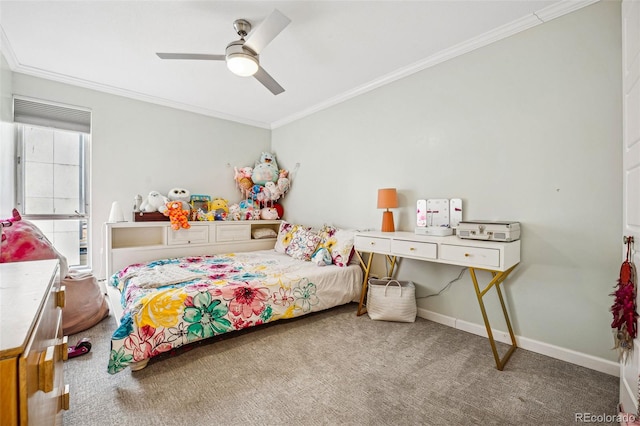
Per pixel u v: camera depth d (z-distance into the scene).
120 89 3.22
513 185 2.11
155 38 2.26
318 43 2.32
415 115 2.71
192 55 1.99
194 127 3.86
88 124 3.17
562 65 1.90
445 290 2.50
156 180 3.56
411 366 1.80
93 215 3.14
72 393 1.50
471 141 2.33
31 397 0.58
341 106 3.44
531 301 2.03
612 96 1.73
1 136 2.47
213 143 4.04
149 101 3.47
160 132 3.58
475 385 1.61
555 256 1.93
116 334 1.64
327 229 3.26
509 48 2.13
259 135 4.52
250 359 1.87
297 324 2.46
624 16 1.41
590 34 1.80
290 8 1.91
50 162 3.05
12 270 1.09
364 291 2.68
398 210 2.84
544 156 1.97
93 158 3.14
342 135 3.43
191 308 1.91
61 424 1.13
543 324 1.98
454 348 2.04
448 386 1.60
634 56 1.28
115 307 2.15
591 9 1.79
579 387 1.59
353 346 2.06
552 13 1.91
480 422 1.33
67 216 3.15
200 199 3.81
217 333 2.00
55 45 2.37
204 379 1.64
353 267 2.90
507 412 1.39
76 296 2.26
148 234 3.32
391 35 2.21
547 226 1.96
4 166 2.52
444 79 2.50
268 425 1.29
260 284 2.26
